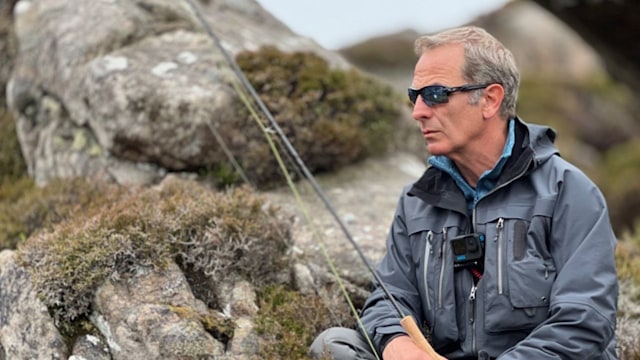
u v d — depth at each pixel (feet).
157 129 19.34
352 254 17.15
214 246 15.30
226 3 24.80
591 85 64.90
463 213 12.82
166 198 16.51
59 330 14.28
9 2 26.81
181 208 15.60
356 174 20.72
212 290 15.12
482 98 12.59
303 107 20.11
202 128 19.21
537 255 12.26
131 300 14.28
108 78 19.81
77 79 20.65
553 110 62.64
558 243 12.25
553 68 70.95
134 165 19.88
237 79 19.81
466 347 12.60
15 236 18.34
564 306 11.73
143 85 19.54
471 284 12.64
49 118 21.67
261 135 19.49
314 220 18.30
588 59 70.85
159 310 13.93
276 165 19.62
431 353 12.28
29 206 18.84
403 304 13.21
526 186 12.60
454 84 12.55
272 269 15.87
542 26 73.15
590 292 11.80
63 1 22.31
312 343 14.10
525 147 12.65
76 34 21.31
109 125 19.72
